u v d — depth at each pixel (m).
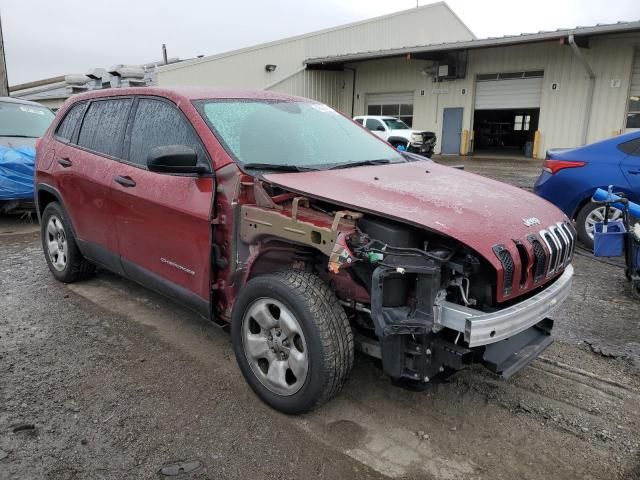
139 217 3.70
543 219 3.06
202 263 3.26
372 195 2.83
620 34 18.78
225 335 3.99
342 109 29.50
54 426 2.83
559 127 21.27
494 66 22.81
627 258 5.00
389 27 30.73
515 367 2.80
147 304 4.57
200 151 3.31
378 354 2.82
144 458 2.60
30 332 3.99
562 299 3.02
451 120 24.75
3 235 7.29
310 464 2.58
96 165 4.15
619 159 6.45
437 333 2.64
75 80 10.38
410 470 2.56
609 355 3.74
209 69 24.25
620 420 2.99
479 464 2.61
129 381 3.31
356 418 2.96
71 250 4.80
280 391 2.93
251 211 3.00
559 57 20.78
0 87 13.02
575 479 2.52
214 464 2.56
